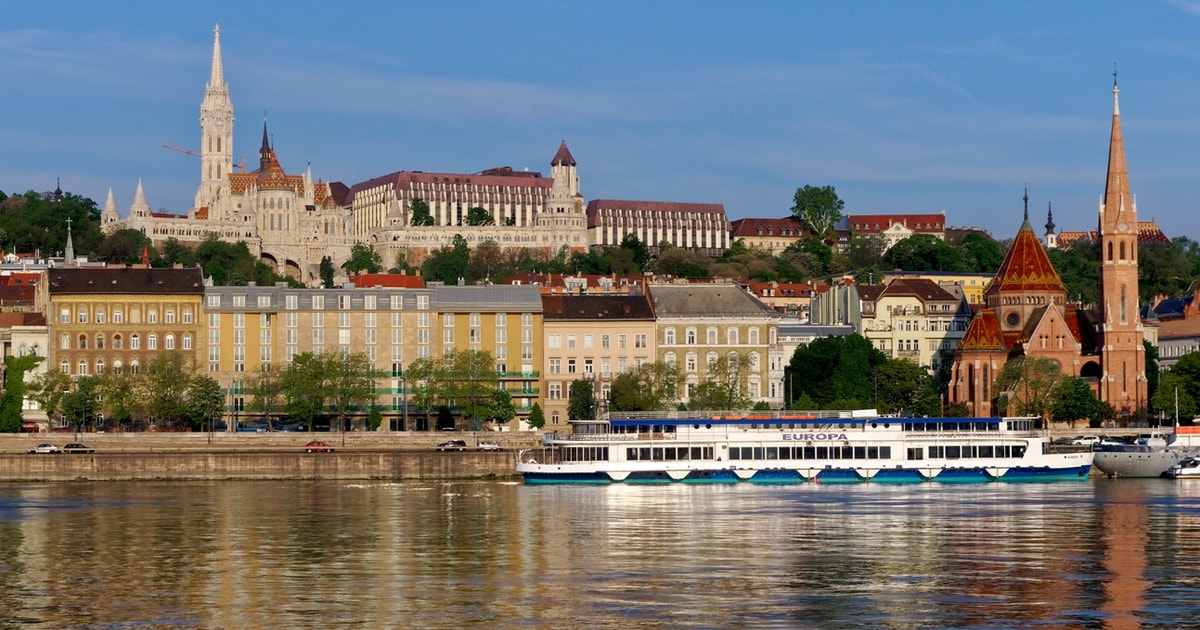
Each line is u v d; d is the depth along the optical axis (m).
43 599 149.12
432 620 138.88
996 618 139.75
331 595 149.88
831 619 139.25
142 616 141.38
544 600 147.00
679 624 137.25
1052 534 186.62
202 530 193.00
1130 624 137.62
